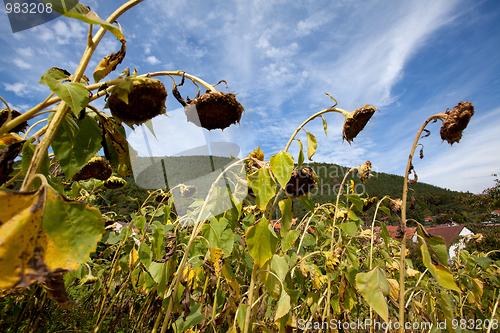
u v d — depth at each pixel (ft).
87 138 2.73
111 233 8.15
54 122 1.86
